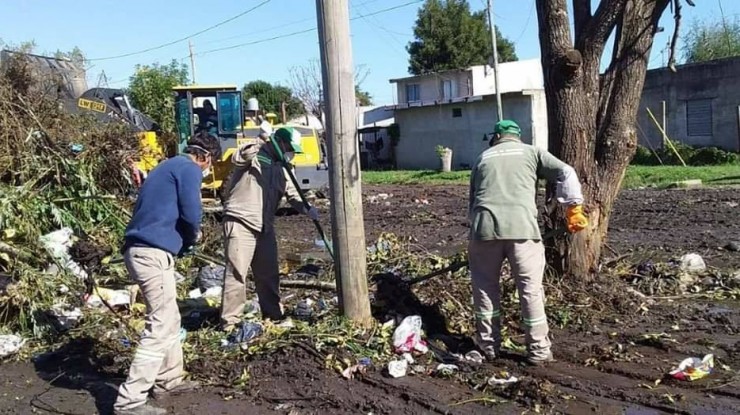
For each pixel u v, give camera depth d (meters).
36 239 7.46
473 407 4.73
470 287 6.92
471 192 5.74
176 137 14.85
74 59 14.12
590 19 6.91
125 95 14.49
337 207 5.97
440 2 58.47
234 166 6.39
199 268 8.89
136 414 4.84
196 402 5.09
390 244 8.57
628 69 6.99
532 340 5.42
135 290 7.36
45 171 8.55
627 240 10.62
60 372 5.80
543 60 7.00
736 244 9.53
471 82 41.75
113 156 9.73
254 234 6.35
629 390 4.87
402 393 4.99
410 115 40.41
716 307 6.75
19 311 6.63
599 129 7.08
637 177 22.08
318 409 4.88
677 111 30.14
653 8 6.94
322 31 5.78
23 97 9.16
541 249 5.49
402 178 30.16
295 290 7.87
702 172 22.34
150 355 4.93
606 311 6.59
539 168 5.60
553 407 4.66
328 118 5.90
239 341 5.99
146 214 5.00
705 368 5.07
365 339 5.85
